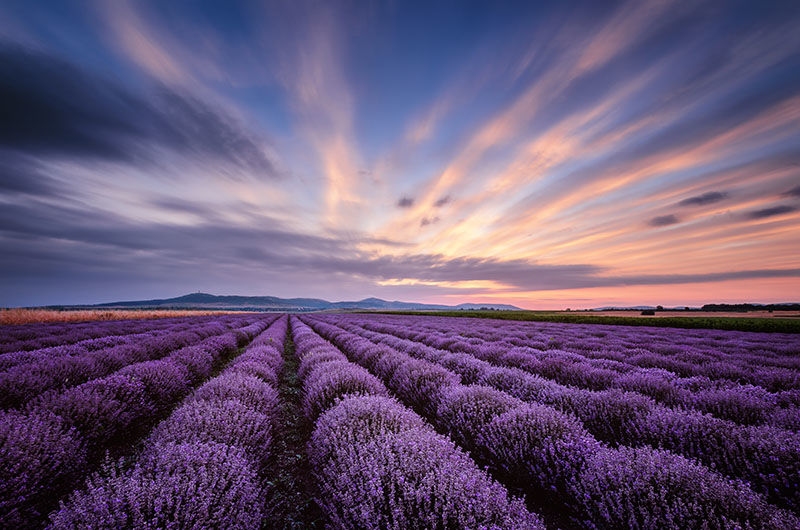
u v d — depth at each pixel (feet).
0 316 61.98
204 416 10.76
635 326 74.23
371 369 26.55
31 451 8.42
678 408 12.49
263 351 28.94
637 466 8.04
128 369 16.79
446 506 6.31
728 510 6.58
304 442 14.76
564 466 9.18
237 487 7.21
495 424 11.47
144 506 6.15
